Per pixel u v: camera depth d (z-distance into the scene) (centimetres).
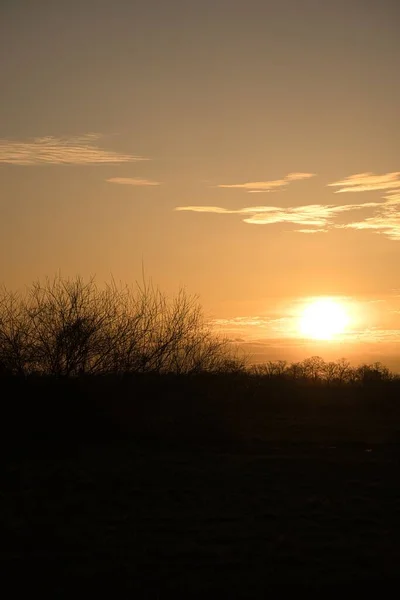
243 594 816
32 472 1570
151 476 1525
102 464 1680
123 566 913
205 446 1981
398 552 980
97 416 2173
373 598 810
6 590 833
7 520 1166
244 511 1220
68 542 1033
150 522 1148
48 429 2105
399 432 2323
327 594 821
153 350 2500
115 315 2444
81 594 818
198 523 1140
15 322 2298
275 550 988
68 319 2327
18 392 2153
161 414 2317
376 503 1279
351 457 1800
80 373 2289
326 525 1127
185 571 898
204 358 2606
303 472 1582
